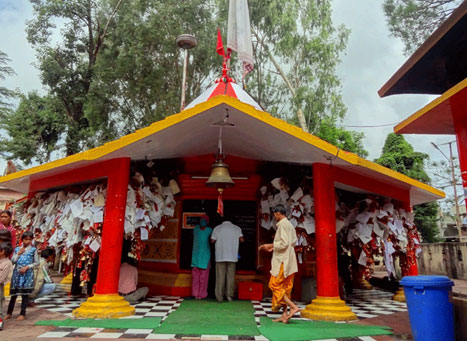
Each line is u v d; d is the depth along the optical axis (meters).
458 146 4.84
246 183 8.35
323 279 5.95
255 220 8.48
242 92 9.59
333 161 6.26
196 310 6.14
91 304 5.48
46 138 21.58
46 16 19.00
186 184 8.41
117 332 4.45
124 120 20.30
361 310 6.89
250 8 20.97
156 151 6.55
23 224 8.72
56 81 19.64
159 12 18.50
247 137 6.46
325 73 20.80
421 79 6.33
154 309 6.19
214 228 7.69
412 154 23.00
